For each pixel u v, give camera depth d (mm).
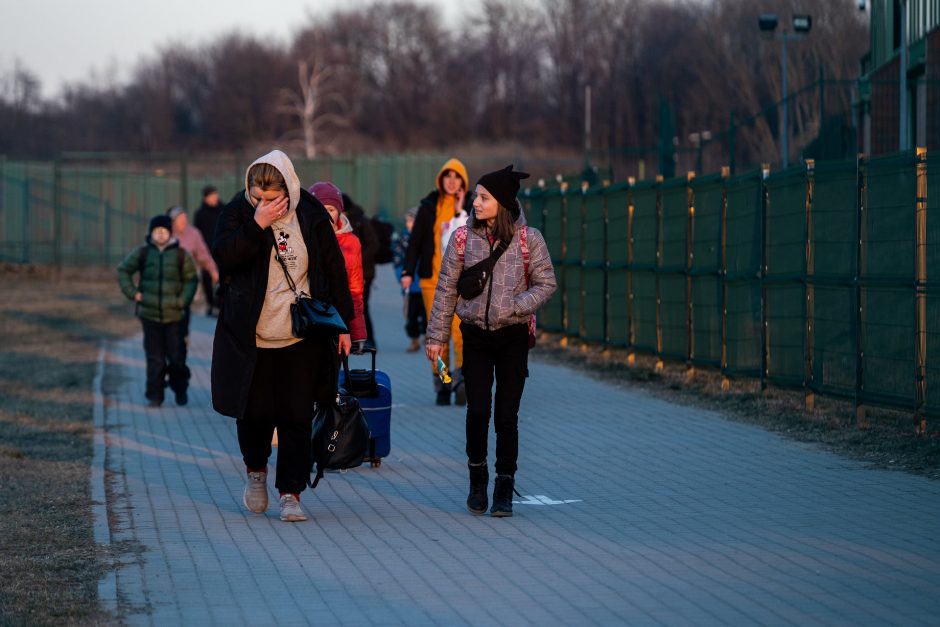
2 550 12242
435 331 14125
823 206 19875
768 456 17328
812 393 20422
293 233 13297
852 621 9758
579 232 31891
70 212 69625
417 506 14391
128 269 23344
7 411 22734
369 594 10672
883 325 18250
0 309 46875
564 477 16078
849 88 62312
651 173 100875
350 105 167875
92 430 20609
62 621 9859
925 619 9789
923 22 38000
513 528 13188
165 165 93000
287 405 13508
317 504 14523
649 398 23547
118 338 38000
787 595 10492
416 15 166250
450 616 10031
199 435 19984
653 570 11375
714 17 106375
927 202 17266
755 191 22344
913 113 39531
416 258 22984
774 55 88562
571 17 154125
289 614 10102
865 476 15781
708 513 13797
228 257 12992
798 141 64500
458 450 18281
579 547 12297
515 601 10430
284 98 169875
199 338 36906
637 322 28062
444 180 22578
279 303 13195
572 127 153750
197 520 13641
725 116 102562
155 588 10867
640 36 148125
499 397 13922
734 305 23328
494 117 160000
